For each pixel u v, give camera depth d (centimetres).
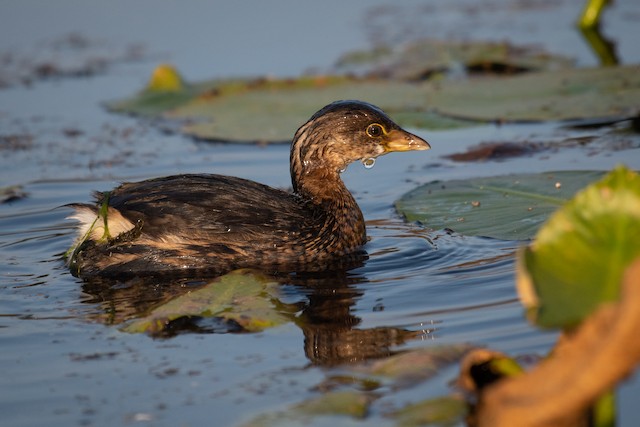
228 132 1789
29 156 1745
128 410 826
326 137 1353
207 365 913
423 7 2925
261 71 2245
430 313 1038
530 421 666
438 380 852
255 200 1279
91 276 1212
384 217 1417
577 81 1964
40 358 943
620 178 711
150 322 1012
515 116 1759
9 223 1430
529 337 945
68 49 2511
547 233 719
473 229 1252
